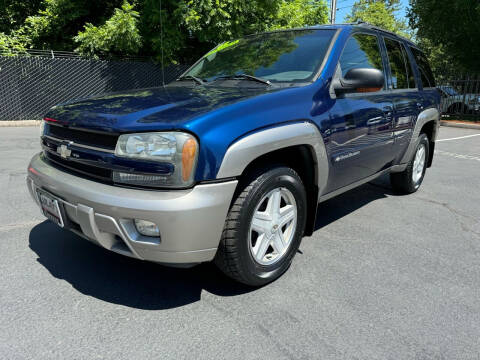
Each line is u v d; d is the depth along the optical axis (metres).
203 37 12.23
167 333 2.07
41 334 2.03
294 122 2.48
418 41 26.02
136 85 12.77
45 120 2.64
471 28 14.69
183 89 2.83
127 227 2.04
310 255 3.05
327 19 17.06
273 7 12.72
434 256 3.11
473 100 14.90
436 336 2.12
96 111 2.31
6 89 11.05
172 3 11.87
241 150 2.12
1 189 4.40
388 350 1.99
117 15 11.69
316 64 2.93
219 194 2.07
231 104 2.23
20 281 2.53
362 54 3.39
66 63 11.63
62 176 2.33
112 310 2.26
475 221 3.96
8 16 14.91
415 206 4.41
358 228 3.67
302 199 2.66
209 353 1.93
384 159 3.80
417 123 4.27
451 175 6.06
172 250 2.05
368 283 2.65
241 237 2.27
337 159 2.91
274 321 2.21
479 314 2.34
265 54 3.27
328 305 2.38
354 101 3.07
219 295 2.46
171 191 2.01
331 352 1.96
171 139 1.98
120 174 2.08
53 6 13.25
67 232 3.30
